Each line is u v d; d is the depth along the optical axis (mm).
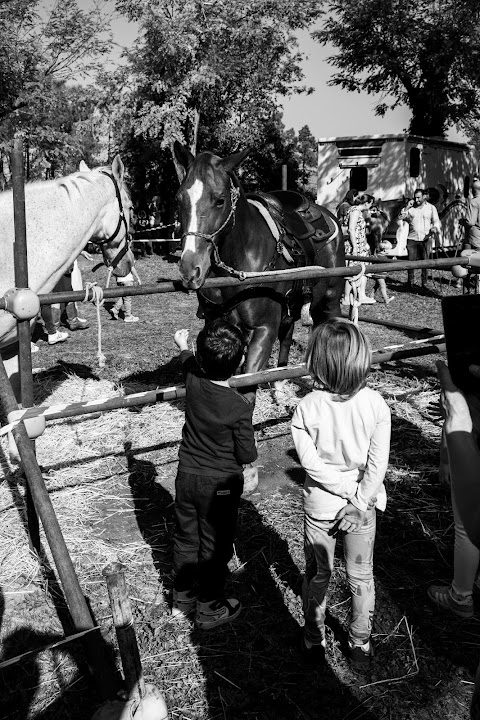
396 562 3236
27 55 15195
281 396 5582
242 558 3256
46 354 7309
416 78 22781
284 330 5359
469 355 1740
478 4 19156
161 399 3137
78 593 1965
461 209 17922
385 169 15828
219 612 2742
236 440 2551
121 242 5086
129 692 1711
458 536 2689
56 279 4262
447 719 2273
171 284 3271
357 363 2201
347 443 2281
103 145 23453
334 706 2334
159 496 3938
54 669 2512
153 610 2875
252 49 19688
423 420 5113
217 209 3367
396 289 12680
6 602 2928
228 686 2428
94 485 4059
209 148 22516
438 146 17141
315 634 2490
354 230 10078
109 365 6746
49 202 4164
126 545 3387
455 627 2754
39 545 3297
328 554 2426
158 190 21922
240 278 3354
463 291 8531
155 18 17891
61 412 2826
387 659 2562
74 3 15492
